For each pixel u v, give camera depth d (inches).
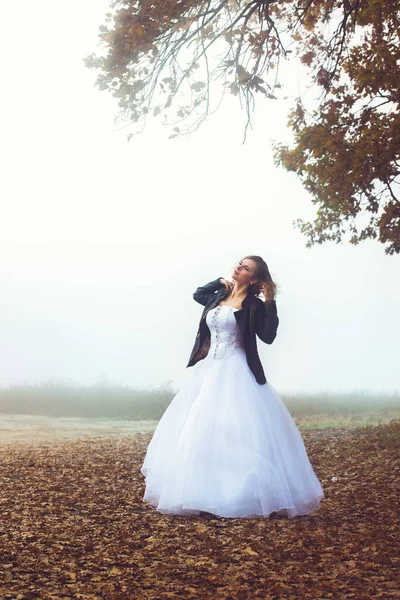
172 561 158.2
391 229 438.6
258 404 210.2
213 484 199.2
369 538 181.5
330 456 400.8
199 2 320.2
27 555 161.9
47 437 580.1
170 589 137.7
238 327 221.6
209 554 163.8
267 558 161.2
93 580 142.9
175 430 220.8
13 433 618.2
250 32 337.7
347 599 130.3
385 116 398.6
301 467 212.7
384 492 263.9
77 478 303.0
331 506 233.3
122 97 333.4
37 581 140.9
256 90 338.3
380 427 565.6
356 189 414.0
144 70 332.2
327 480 307.0
